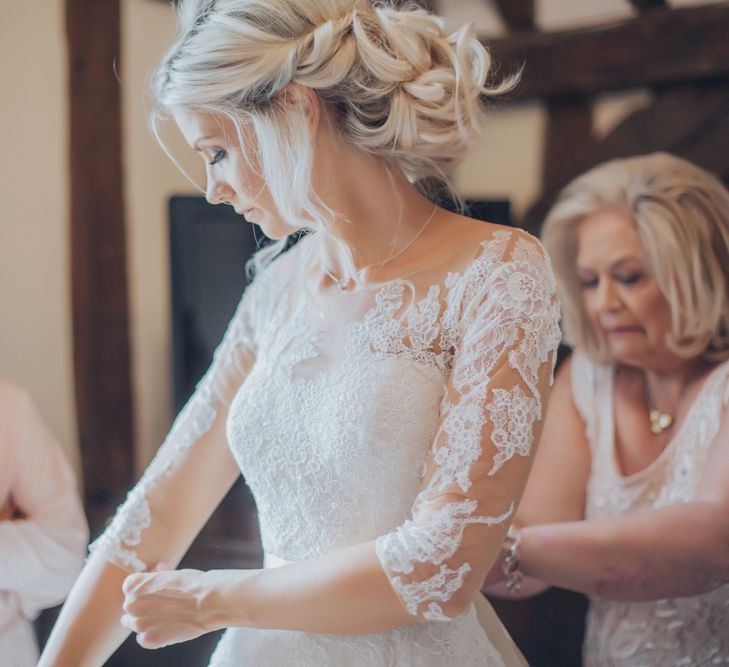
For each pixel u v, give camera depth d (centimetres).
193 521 167
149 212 315
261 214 152
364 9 148
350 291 153
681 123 245
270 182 143
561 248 243
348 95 144
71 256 319
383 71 142
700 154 236
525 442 134
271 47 140
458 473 133
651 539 225
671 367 227
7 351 330
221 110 141
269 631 151
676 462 225
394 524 145
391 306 147
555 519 237
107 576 159
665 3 250
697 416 223
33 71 319
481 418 133
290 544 153
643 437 230
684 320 226
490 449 132
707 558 221
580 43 258
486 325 138
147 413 320
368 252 152
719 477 220
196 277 277
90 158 316
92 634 157
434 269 148
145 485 165
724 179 233
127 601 142
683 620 224
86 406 320
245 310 172
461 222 151
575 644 237
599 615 234
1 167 325
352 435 143
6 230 326
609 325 234
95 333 319
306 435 148
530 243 146
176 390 280
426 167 155
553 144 261
